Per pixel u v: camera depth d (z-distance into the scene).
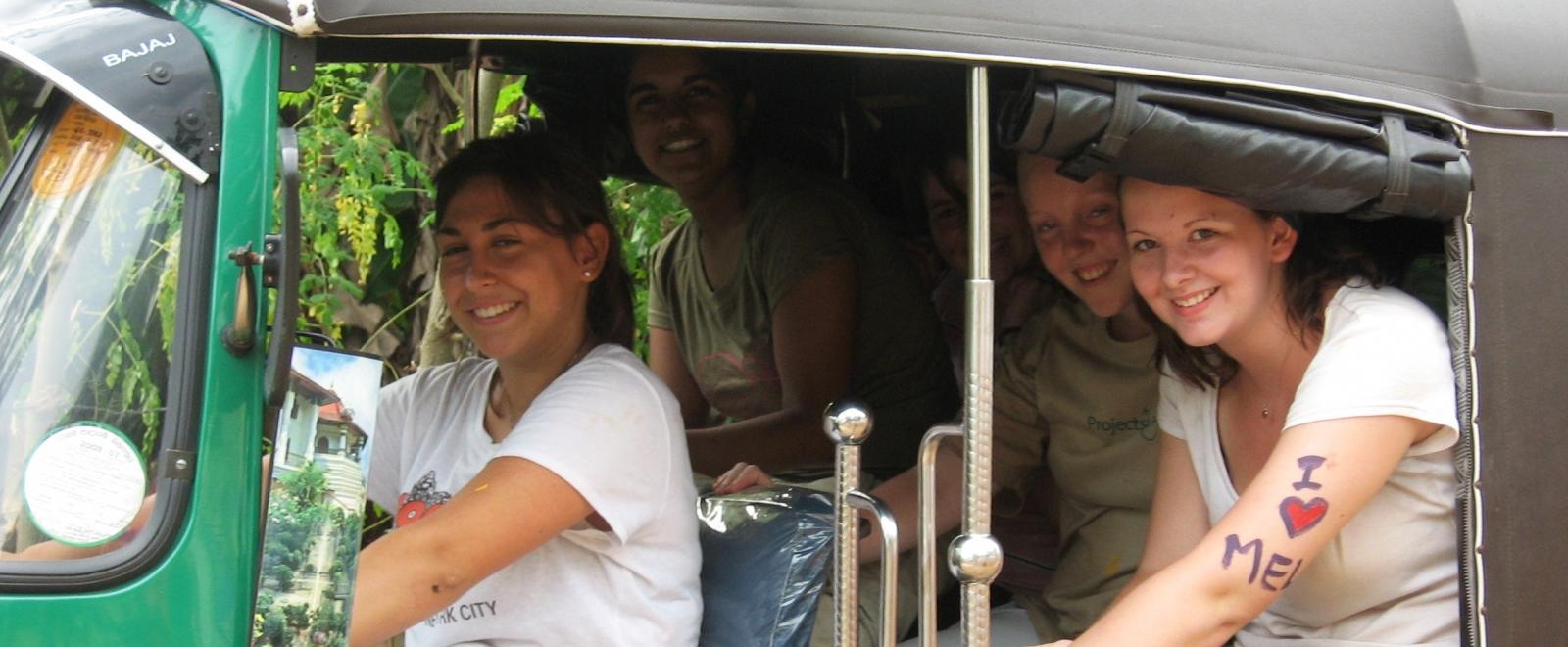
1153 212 2.39
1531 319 2.45
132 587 1.82
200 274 1.86
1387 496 2.46
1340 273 2.44
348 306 5.01
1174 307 2.43
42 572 1.80
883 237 3.50
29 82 1.92
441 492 2.65
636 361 2.60
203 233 1.87
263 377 1.87
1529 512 2.42
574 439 2.43
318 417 1.91
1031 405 3.09
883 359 3.46
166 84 1.86
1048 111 2.14
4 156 1.90
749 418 3.66
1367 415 2.32
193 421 1.85
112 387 1.85
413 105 4.91
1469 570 2.38
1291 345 2.47
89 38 1.86
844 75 3.38
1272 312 2.46
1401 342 2.35
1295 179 2.26
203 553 1.84
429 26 1.89
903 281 3.50
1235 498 2.59
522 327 2.56
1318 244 2.44
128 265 1.87
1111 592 2.93
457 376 2.78
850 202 3.47
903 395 3.46
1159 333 2.64
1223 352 2.59
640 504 2.49
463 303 2.58
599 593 2.50
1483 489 2.38
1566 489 2.45
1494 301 2.42
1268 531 2.28
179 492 1.84
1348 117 2.31
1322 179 2.27
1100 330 2.95
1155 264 2.44
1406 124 2.37
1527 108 2.46
